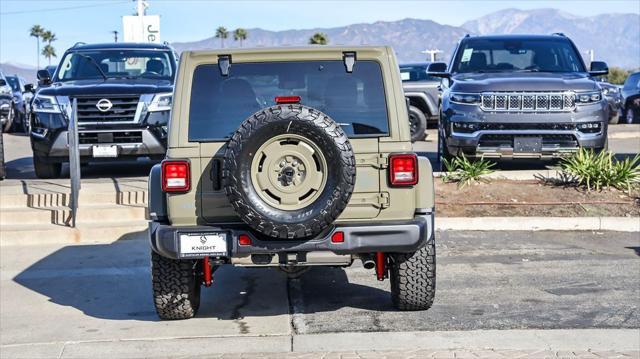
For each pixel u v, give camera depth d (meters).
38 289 7.81
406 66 18.52
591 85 11.32
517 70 12.38
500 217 9.94
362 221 6.12
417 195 6.25
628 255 8.67
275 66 6.27
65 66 13.12
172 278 6.42
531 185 11.14
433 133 20.41
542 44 12.73
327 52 6.26
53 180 12.20
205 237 5.99
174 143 6.12
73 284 7.96
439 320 6.48
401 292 6.55
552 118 11.14
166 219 6.25
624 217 9.97
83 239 9.66
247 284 7.84
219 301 7.27
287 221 5.71
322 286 7.68
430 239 6.30
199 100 6.20
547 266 8.22
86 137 11.75
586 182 11.06
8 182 11.97
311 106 6.25
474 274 7.93
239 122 6.18
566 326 6.27
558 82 11.27
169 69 13.12
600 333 6.09
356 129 6.18
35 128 11.99
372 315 6.67
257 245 5.92
